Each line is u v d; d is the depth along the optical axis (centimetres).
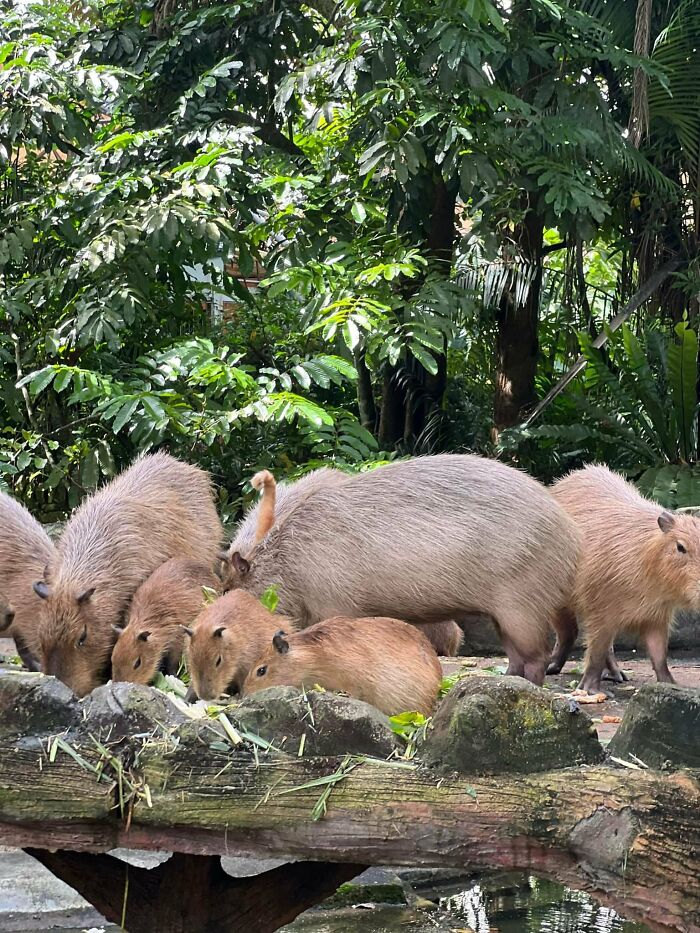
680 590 499
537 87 955
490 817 234
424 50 843
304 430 823
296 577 431
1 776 250
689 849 221
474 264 891
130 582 455
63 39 970
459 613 438
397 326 811
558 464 1009
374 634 350
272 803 244
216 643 356
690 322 1003
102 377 790
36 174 984
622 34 1008
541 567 434
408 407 1038
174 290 915
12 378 903
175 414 762
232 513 812
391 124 822
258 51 960
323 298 834
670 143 1019
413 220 962
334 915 384
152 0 1004
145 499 488
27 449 870
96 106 914
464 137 798
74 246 901
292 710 252
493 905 402
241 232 909
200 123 921
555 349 1119
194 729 251
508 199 867
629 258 1088
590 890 229
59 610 429
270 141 1032
